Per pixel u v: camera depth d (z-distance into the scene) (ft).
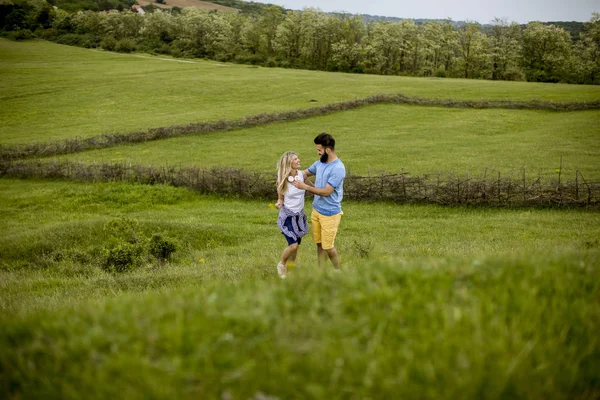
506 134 132.26
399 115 161.68
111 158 114.42
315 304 10.97
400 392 8.21
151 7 643.45
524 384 8.50
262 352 9.45
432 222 61.26
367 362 8.88
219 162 108.58
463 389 8.21
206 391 8.55
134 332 10.12
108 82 241.96
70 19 443.73
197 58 393.09
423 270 12.85
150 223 59.06
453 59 352.90
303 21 375.66
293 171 26.48
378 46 357.20
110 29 425.69
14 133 148.66
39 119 169.68
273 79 257.34
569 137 122.72
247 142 130.52
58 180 94.43
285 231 26.68
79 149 122.42
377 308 10.73
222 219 67.97
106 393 8.59
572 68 312.09
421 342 9.44
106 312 11.84
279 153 117.08
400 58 366.84
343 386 8.54
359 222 62.54
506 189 69.10
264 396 8.29
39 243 55.11
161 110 185.68
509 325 10.18
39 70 277.64
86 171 91.91
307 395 8.43
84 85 232.94
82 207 78.28
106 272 44.80
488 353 9.06
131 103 198.39
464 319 10.03
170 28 424.46
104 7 584.40
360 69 360.69
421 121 153.28
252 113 171.42
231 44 397.39
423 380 8.49
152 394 8.38
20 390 9.49
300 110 158.30
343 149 118.52
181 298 12.88
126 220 55.83
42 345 10.31
